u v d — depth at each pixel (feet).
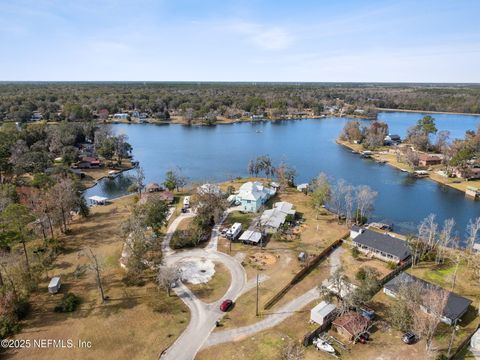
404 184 406.00
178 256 223.71
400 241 229.86
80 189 357.82
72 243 242.99
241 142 641.81
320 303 169.99
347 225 273.95
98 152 481.46
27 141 502.38
